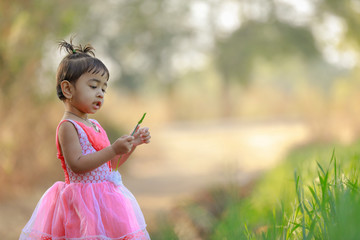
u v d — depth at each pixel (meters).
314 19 32.47
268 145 24.67
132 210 3.30
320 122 20.92
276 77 53.69
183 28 42.78
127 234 3.13
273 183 7.87
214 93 55.69
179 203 8.48
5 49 9.80
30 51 10.09
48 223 3.21
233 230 3.87
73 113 3.29
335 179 3.21
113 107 16.73
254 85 51.06
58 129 3.22
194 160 20.08
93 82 3.22
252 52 40.06
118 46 40.09
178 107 51.72
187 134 33.28
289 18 37.06
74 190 3.17
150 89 50.34
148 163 18.91
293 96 53.97
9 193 9.44
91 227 3.05
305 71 42.84
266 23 37.88
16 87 10.15
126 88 41.81
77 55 3.28
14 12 9.82
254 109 54.50
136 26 40.59
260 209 5.68
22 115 10.33
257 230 4.20
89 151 3.21
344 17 23.55
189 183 13.20
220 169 15.67
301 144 20.27
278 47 38.25
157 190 12.22
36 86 10.71
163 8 40.28
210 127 40.66
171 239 5.33
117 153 3.08
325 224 2.82
